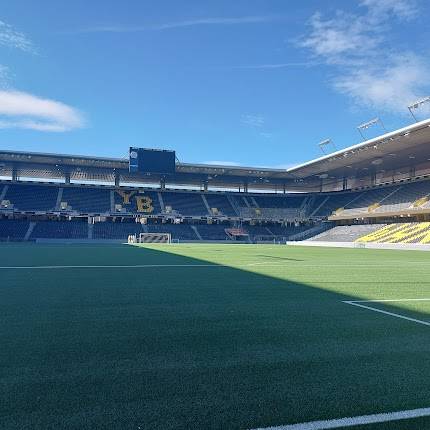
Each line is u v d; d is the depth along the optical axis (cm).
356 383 318
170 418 258
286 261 1691
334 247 3981
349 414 266
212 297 720
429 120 3048
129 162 4675
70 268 1261
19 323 512
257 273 1155
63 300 682
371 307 633
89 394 293
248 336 453
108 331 473
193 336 452
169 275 1084
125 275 1074
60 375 329
